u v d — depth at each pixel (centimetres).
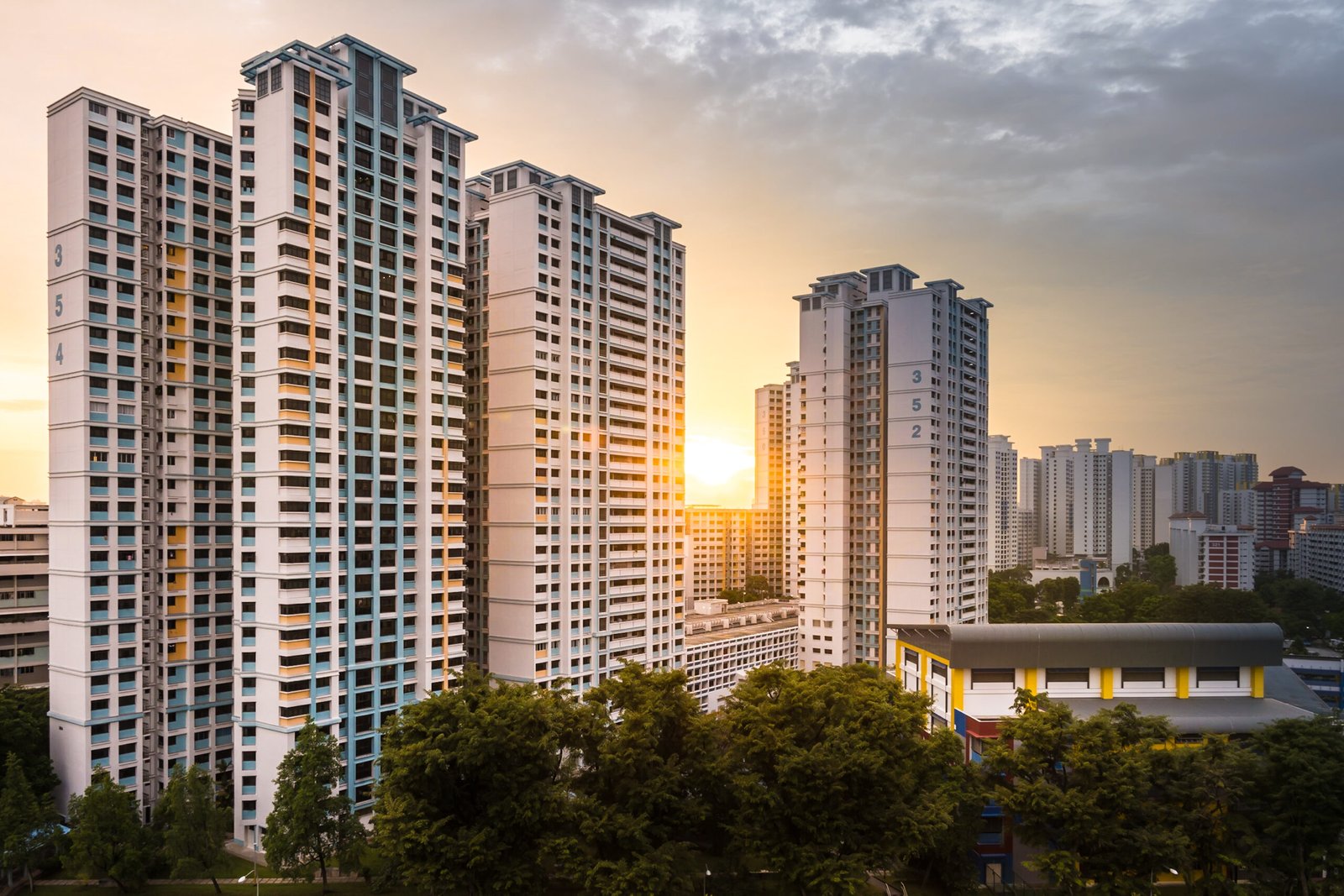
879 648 16025
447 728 6644
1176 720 8656
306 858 7688
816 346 16650
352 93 9625
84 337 9269
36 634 13350
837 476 16350
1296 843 6694
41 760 9262
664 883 6197
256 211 9175
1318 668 14425
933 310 15850
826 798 6519
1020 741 7338
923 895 7588
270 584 8962
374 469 9706
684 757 7306
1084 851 6688
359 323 9606
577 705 7375
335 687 9194
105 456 9400
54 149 9575
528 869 6444
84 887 8044
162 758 9694
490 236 12300
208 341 10188
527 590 11756
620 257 13250
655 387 13975
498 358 12169
